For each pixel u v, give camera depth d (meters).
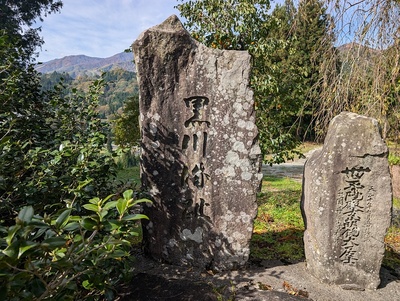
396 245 4.20
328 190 2.89
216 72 3.13
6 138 2.12
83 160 2.61
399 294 2.91
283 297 2.71
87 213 2.65
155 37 3.07
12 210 2.54
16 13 10.74
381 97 4.04
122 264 2.31
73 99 3.42
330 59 4.41
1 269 1.16
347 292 2.91
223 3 5.75
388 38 3.94
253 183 3.21
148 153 3.24
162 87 3.17
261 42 5.67
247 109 3.14
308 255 3.17
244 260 3.27
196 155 3.23
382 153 2.78
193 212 3.28
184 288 2.83
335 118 3.02
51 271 1.59
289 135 5.73
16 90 3.19
